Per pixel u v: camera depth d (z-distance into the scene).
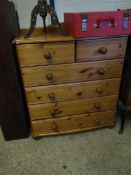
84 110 1.25
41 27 1.28
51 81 1.09
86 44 1.02
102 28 0.97
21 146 1.26
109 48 1.06
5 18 0.95
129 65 1.14
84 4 1.42
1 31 0.97
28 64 1.02
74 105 1.22
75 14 0.92
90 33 0.97
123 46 1.07
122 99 1.30
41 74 1.06
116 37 1.03
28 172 1.07
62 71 1.08
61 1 1.38
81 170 1.07
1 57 1.03
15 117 1.23
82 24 0.94
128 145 1.23
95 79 1.15
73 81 1.12
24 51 0.98
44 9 1.04
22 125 1.27
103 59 1.09
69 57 1.04
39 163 1.12
